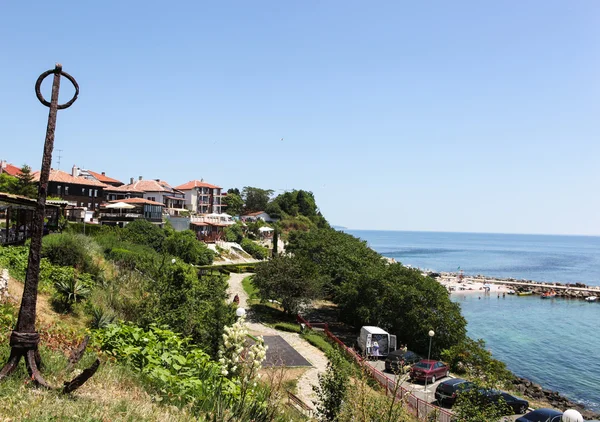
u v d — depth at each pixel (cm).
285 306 4038
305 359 2645
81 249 2519
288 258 4328
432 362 2745
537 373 3700
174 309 1934
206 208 12838
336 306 5228
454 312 3703
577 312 6838
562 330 5394
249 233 11100
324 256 5409
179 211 10344
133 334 1053
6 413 536
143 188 9931
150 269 2889
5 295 1398
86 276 2252
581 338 4953
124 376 836
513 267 15588
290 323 3819
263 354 754
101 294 2092
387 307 3797
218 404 714
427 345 3600
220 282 2403
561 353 4303
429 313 3631
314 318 4491
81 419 568
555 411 2134
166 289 2070
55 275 2017
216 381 841
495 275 12800
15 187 6694
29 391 603
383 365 3023
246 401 759
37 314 1519
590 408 2994
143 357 959
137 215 6962
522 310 6950
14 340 627
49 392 621
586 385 3438
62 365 784
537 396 3103
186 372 926
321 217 16588
